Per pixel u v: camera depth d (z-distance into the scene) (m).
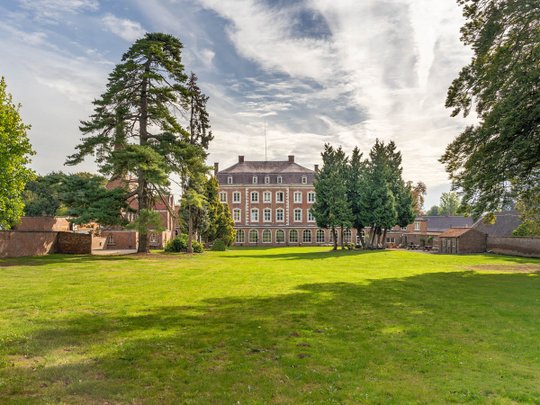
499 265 29.16
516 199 25.34
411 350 8.21
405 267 27.17
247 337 8.95
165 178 30.41
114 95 31.80
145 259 30.61
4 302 12.67
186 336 8.98
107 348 8.07
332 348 8.26
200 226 51.00
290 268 25.47
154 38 33.72
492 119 18.86
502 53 19.47
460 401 5.83
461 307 12.69
